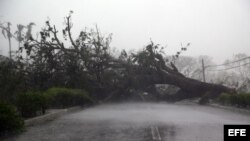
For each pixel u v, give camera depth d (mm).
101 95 41500
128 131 15023
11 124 14078
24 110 19922
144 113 26297
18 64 34875
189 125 17391
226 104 35125
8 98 24969
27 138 13273
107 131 15086
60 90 29125
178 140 12375
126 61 40750
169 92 48344
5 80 27719
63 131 15203
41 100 21047
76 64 37938
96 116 23375
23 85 30078
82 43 39375
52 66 37406
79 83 38156
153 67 41344
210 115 24328
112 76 40031
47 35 38156
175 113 26406
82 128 16281
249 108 28938
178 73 42719
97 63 39375
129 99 42656
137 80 40531
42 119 19922
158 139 12633
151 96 43719
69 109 27828
